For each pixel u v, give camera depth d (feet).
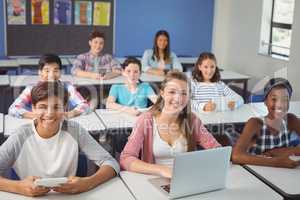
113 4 20.67
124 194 5.96
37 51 20.03
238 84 16.28
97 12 20.52
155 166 6.68
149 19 21.45
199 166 5.86
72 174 6.63
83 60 15.25
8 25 19.29
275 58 18.31
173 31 21.99
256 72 19.79
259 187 6.41
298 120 8.27
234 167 7.23
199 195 6.00
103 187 6.19
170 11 21.70
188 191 5.91
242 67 20.90
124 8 20.90
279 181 6.68
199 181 5.96
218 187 6.23
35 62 17.76
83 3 20.20
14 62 17.71
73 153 6.57
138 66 11.62
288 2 17.98
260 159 7.36
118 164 6.83
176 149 7.14
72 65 16.21
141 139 7.17
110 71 15.16
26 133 6.36
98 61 15.34
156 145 7.13
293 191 6.31
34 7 19.51
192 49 22.56
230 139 9.61
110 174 6.46
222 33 22.24
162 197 5.88
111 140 9.21
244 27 20.49
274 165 7.33
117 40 21.17
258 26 19.44
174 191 5.80
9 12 19.17
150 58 16.61
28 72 16.12
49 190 5.89
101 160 6.69
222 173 6.17
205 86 11.30
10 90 13.35
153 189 6.14
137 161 6.84
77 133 6.68
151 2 21.27
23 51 19.81
